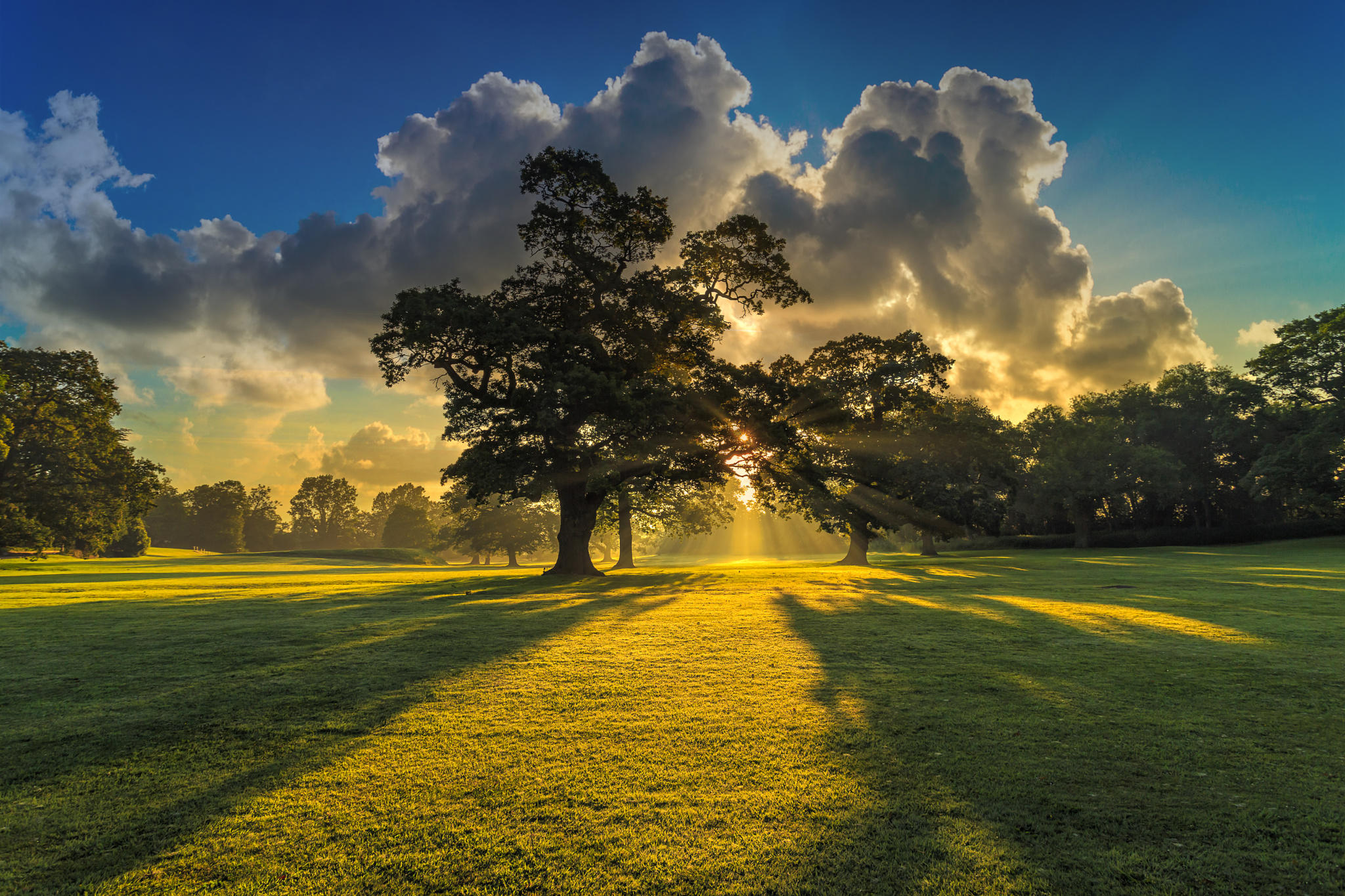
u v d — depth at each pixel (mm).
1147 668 7797
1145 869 3482
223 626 11922
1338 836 3797
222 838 3908
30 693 7027
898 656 8641
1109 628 10703
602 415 25500
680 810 4207
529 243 26141
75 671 8078
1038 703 6379
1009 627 10969
